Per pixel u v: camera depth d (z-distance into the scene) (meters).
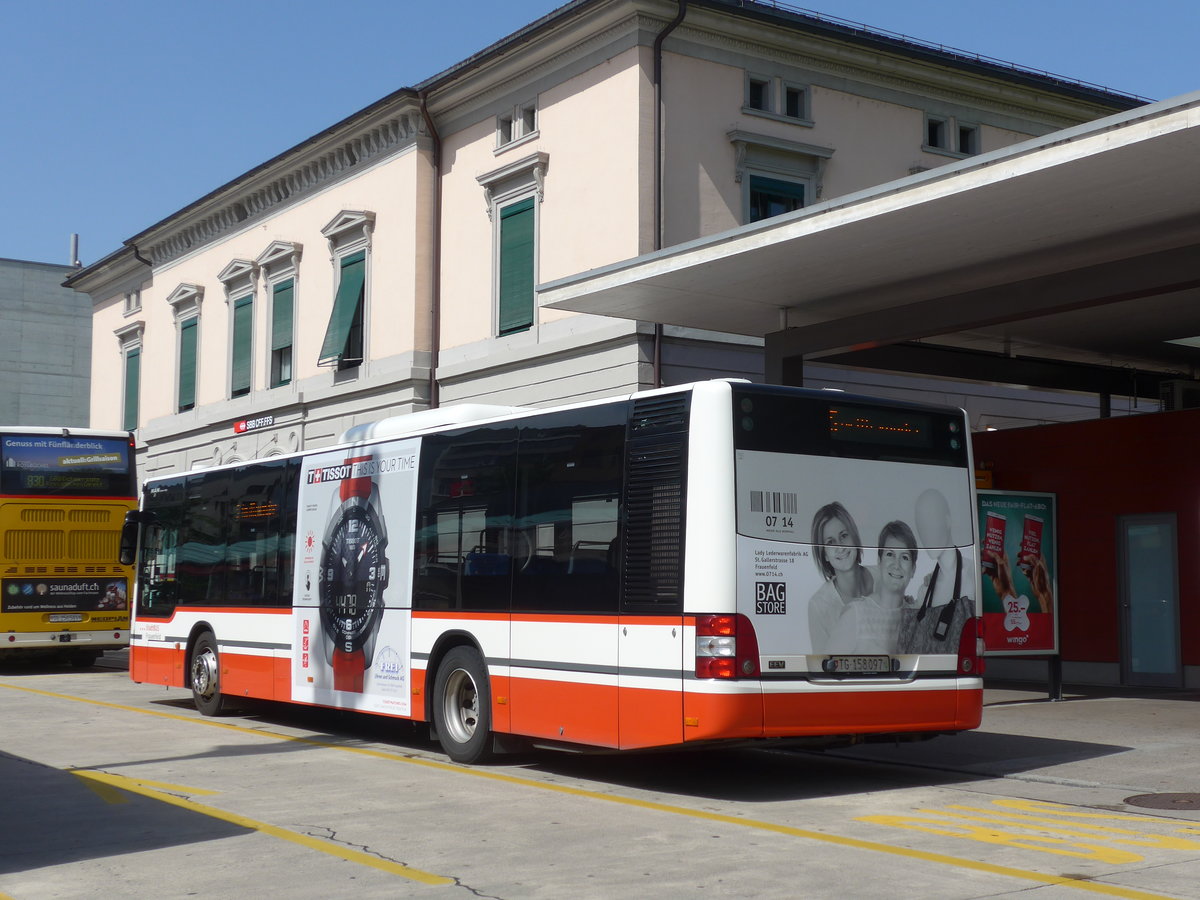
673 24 22.66
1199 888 6.72
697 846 7.98
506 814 9.22
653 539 10.01
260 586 15.51
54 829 8.66
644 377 22.38
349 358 29.80
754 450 9.83
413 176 27.83
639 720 9.94
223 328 35.75
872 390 25.39
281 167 32.19
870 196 13.95
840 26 24.58
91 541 24.48
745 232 15.43
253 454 33.91
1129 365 22.97
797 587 9.84
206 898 6.75
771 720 9.56
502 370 25.56
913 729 10.27
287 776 11.16
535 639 11.04
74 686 21.33
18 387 63.62
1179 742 12.43
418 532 12.77
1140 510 18.05
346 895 6.77
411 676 12.65
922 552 10.53
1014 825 8.69
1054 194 13.10
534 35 24.16
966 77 26.19
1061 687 17.47
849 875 7.09
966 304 15.69
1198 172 12.39
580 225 23.62
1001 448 19.89
